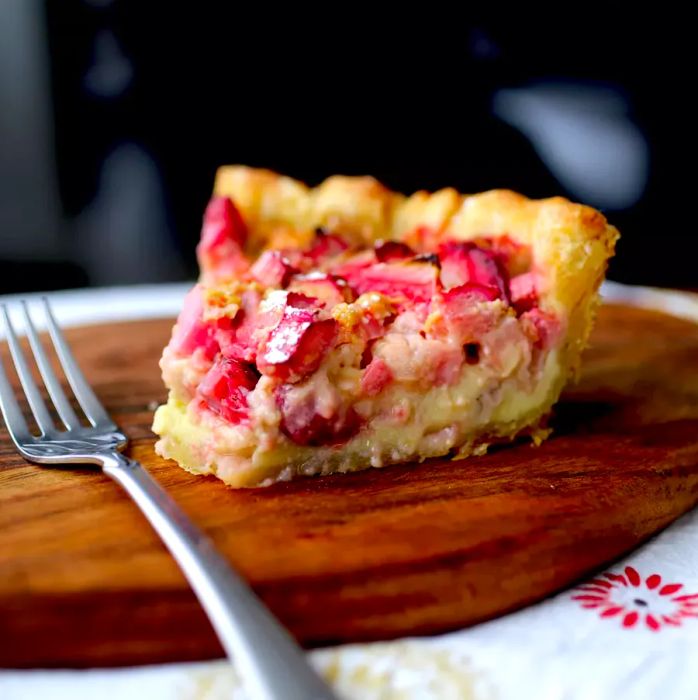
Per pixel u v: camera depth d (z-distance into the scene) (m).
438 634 0.24
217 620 0.22
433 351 0.30
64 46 0.73
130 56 0.73
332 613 0.24
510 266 0.32
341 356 0.29
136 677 0.23
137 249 0.77
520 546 0.25
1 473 0.28
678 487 0.28
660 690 0.23
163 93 0.74
